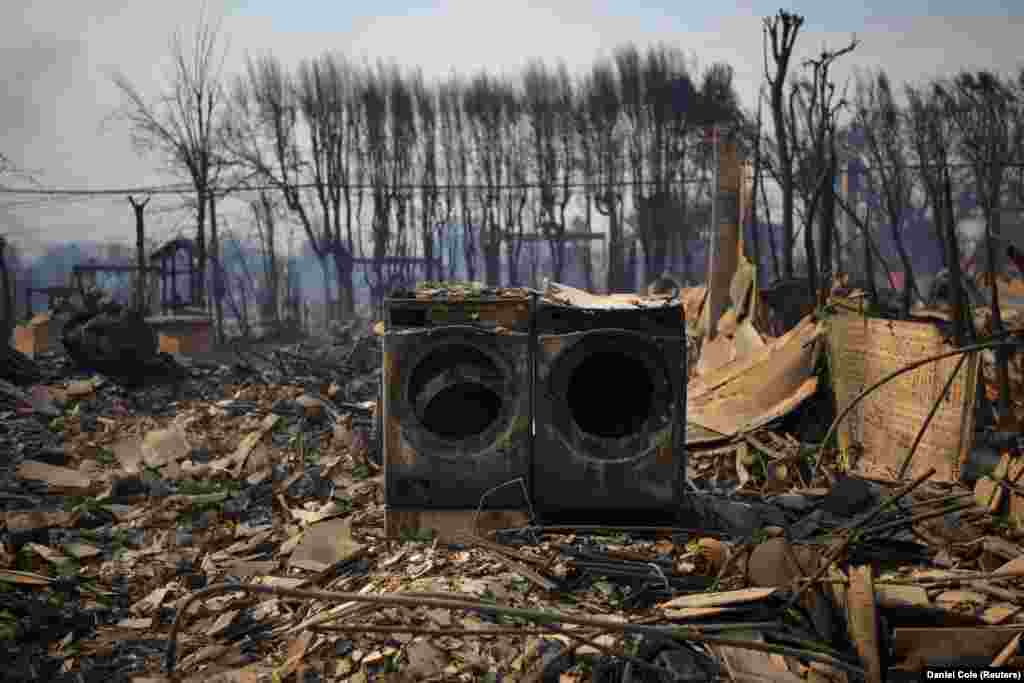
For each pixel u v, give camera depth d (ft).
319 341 90.79
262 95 133.69
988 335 22.22
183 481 23.95
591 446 16.83
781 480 22.36
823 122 67.72
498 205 139.03
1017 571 13.91
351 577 16.17
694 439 26.61
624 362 18.60
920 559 15.83
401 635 13.20
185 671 13.28
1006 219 87.97
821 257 41.01
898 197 100.32
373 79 137.59
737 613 13.11
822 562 13.97
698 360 43.29
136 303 87.25
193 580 16.89
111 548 19.25
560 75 140.77
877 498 19.02
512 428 16.84
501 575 15.01
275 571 17.08
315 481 23.07
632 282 141.79
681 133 133.80
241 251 140.87
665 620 13.16
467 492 16.99
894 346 23.45
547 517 17.42
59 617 15.24
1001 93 106.32
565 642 12.79
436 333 16.76
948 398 21.16
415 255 138.62
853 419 24.90
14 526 19.21
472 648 12.83
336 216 132.77
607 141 138.00
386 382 16.98
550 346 16.74
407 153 137.69
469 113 138.72
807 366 27.25
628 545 16.40
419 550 16.56
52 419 31.27
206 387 39.68
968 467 20.35
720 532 16.96
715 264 43.32
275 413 32.17
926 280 102.27
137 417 33.06
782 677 11.56
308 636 13.46
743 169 43.37
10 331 63.36
